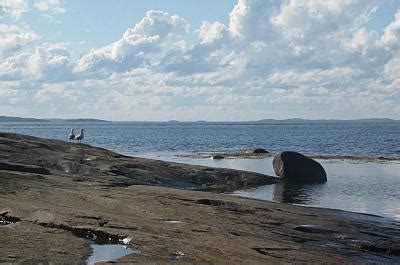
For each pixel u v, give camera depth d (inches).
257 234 658.2
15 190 808.3
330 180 1605.6
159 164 1445.6
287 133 7126.0
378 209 1056.2
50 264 447.5
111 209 740.0
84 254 487.2
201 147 3558.1
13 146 1328.7
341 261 572.1
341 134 6505.9
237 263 491.5
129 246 531.2
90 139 4874.5
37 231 567.8
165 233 592.1
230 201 875.4
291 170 1573.6
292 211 854.5
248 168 1996.8
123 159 1446.9
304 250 601.3
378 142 4306.1
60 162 1248.8
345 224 778.8
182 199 863.7
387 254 644.7
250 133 7175.2
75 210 678.5
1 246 496.4
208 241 568.4
